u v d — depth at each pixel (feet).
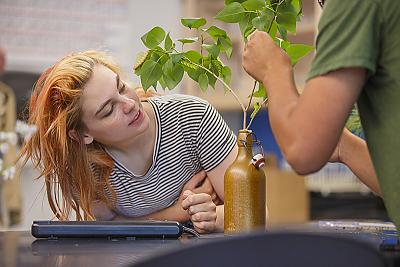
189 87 17.81
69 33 16.89
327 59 3.84
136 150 6.40
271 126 4.10
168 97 6.78
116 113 5.99
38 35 16.74
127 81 6.46
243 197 5.34
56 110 6.02
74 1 16.89
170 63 5.82
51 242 4.94
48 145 6.14
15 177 12.26
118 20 16.99
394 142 3.90
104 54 6.38
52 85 6.00
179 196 6.73
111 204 6.75
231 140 6.57
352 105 3.86
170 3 17.10
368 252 2.88
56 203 6.43
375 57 3.84
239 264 2.79
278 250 2.79
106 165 6.45
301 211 16.12
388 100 3.91
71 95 5.94
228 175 5.41
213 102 17.78
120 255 4.16
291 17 5.53
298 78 16.61
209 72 5.95
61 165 6.19
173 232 5.11
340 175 16.37
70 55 6.33
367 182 5.42
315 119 3.80
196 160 6.62
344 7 3.86
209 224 5.82
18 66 16.60
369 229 5.52
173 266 2.80
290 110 3.99
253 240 2.78
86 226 5.09
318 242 2.80
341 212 16.19
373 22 3.82
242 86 17.39
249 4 5.50
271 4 5.55
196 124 6.49
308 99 3.86
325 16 3.94
